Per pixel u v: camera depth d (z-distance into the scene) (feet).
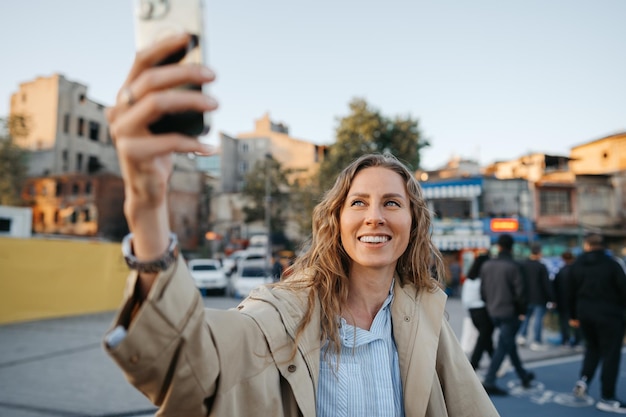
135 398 19.26
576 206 105.40
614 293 18.35
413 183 5.51
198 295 3.14
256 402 3.74
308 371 4.28
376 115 106.32
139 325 2.78
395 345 5.11
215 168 180.55
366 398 4.61
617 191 108.78
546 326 38.40
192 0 2.40
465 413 5.06
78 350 29.12
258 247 141.18
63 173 147.43
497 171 125.80
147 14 2.41
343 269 5.39
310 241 6.13
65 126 150.20
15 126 133.49
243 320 3.97
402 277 5.56
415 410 4.69
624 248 105.50
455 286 76.69
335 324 4.76
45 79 149.48
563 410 18.26
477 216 86.69
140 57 2.21
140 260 2.79
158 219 2.72
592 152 129.90
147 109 2.15
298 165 175.11
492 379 20.26
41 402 18.60
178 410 3.20
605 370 18.25
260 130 180.14
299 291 4.77
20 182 133.39
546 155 115.65
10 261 40.83
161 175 2.52
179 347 3.00
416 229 5.51
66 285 45.96
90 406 18.20
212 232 161.48
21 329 37.32
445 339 5.33
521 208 99.35
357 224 5.09
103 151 161.99
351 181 5.29
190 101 2.19
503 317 20.29
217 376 3.44
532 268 30.37
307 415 4.07
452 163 140.87
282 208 154.10
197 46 2.35
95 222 135.64
